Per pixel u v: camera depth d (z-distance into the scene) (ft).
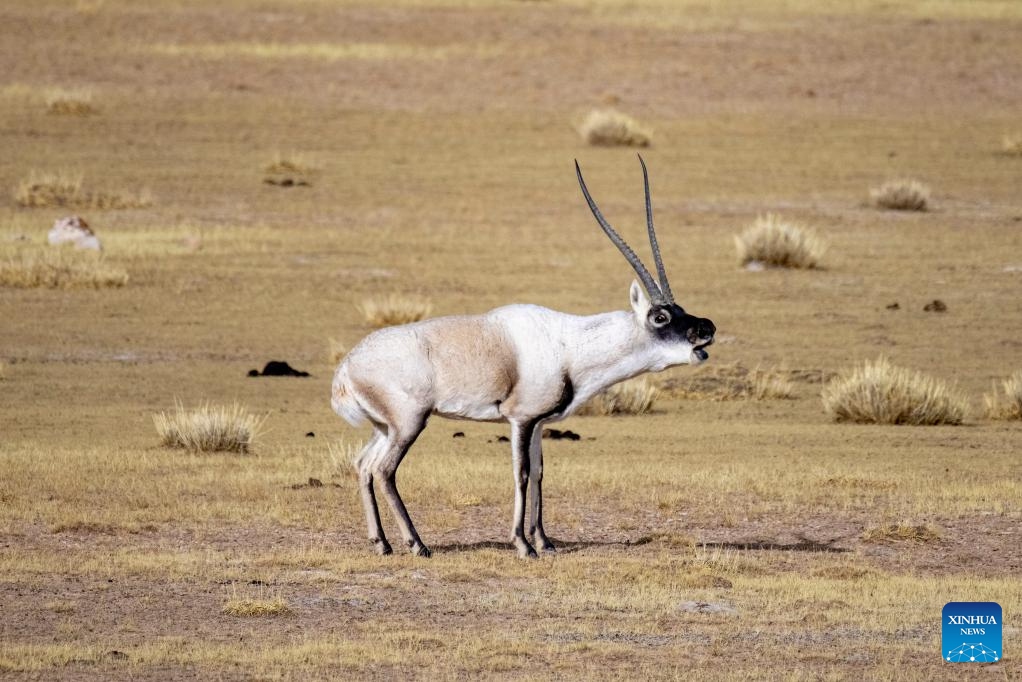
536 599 119.14
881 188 507.71
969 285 398.83
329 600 118.01
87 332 325.01
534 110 641.81
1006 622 113.50
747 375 293.64
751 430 237.45
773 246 417.49
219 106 623.36
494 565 130.21
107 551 134.62
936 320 355.97
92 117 597.11
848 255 435.94
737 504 164.35
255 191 503.20
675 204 501.97
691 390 283.59
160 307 354.54
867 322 353.31
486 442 220.84
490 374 131.54
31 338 316.19
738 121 634.84
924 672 100.83
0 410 238.27
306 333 334.03
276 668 99.19
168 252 416.46
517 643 105.60
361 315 353.51
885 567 135.44
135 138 569.64
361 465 135.03
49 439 208.54
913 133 622.95
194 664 99.91
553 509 160.97
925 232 469.57
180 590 120.37
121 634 107.24
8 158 528.63
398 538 144.36
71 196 475.31
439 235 449.89
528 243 441.27
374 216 474.08
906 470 192.03
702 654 104.27
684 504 164.25
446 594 120.37
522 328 133.18
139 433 218.59
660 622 112.88
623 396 263.29
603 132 586.45
